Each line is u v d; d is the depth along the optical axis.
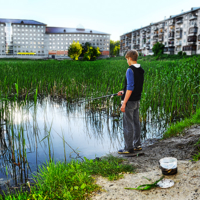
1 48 104.69
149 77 9.17
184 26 59.88
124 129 3.88
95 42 113.94
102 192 2.41
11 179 3.12
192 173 2.57
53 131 5.32
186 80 6.98
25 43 108.31
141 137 5.00
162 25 70.56
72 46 85.75
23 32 107.19
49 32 110.88
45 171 2.95
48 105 8.02
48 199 2.31
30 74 11.95
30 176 3.20
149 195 2.26
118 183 2.59
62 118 6.43
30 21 110.06
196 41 55.16
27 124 5.73
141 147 4.29
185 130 4.65
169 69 8.81
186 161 2.98
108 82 10.04
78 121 6.18
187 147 3.60
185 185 2.34
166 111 6.18
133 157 3.60
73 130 5.44
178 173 2.64
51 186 2.51
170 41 65.44
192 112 6.00
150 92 7.05
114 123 6.05
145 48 86.25
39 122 5.95
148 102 6.21
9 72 12.41
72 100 8.59
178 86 6.84
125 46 106.88
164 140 4.46
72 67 17.38
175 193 2.22
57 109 7.45
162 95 7.23
